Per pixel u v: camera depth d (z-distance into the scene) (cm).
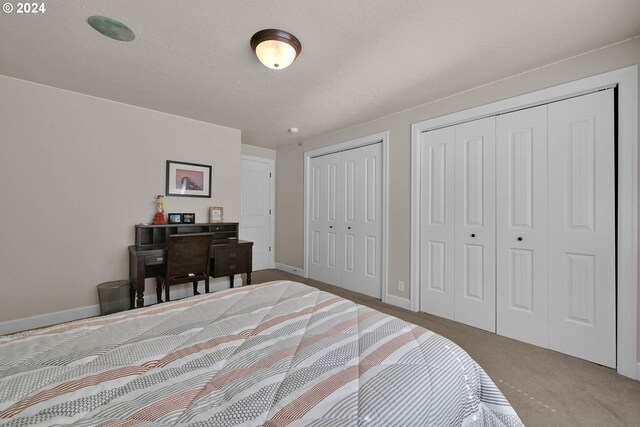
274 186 488
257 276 429
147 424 58
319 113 307
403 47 182
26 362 79
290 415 61
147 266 273
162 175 307
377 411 64
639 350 172
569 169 200
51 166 247
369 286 340
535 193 214
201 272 277
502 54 191
